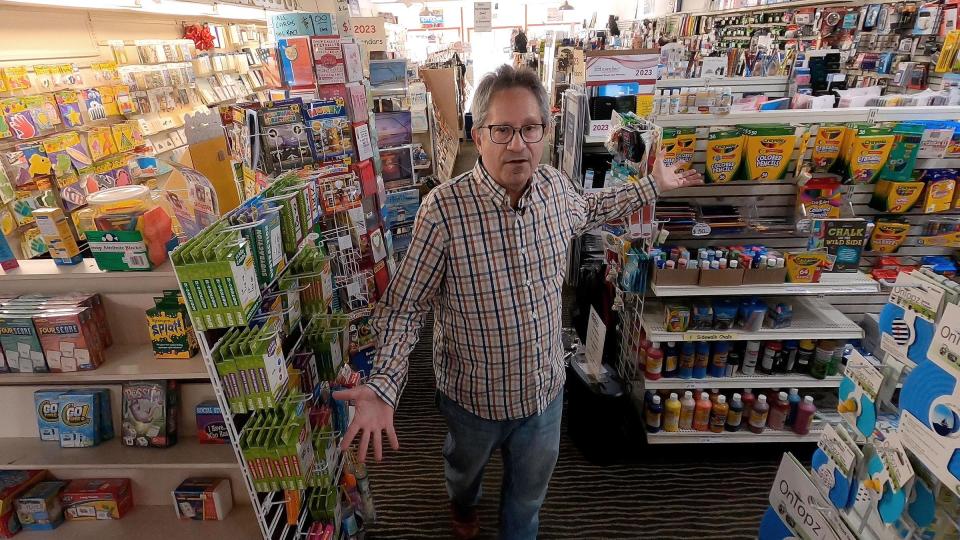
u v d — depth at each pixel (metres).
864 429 1.31
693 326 2.43
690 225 2.35
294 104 2.50
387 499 2.51
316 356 1.91
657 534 2.28
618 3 17.16
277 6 4.43
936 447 1.06
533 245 1.43
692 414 2.60
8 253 1.72
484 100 1.29
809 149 2.40
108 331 1.75
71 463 1.71
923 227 2.52
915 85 3.91
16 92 2.99
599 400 2.58
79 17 3.58
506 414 1.58
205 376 1.60
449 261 1.41
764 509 2.40
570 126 3.40
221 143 2.13
